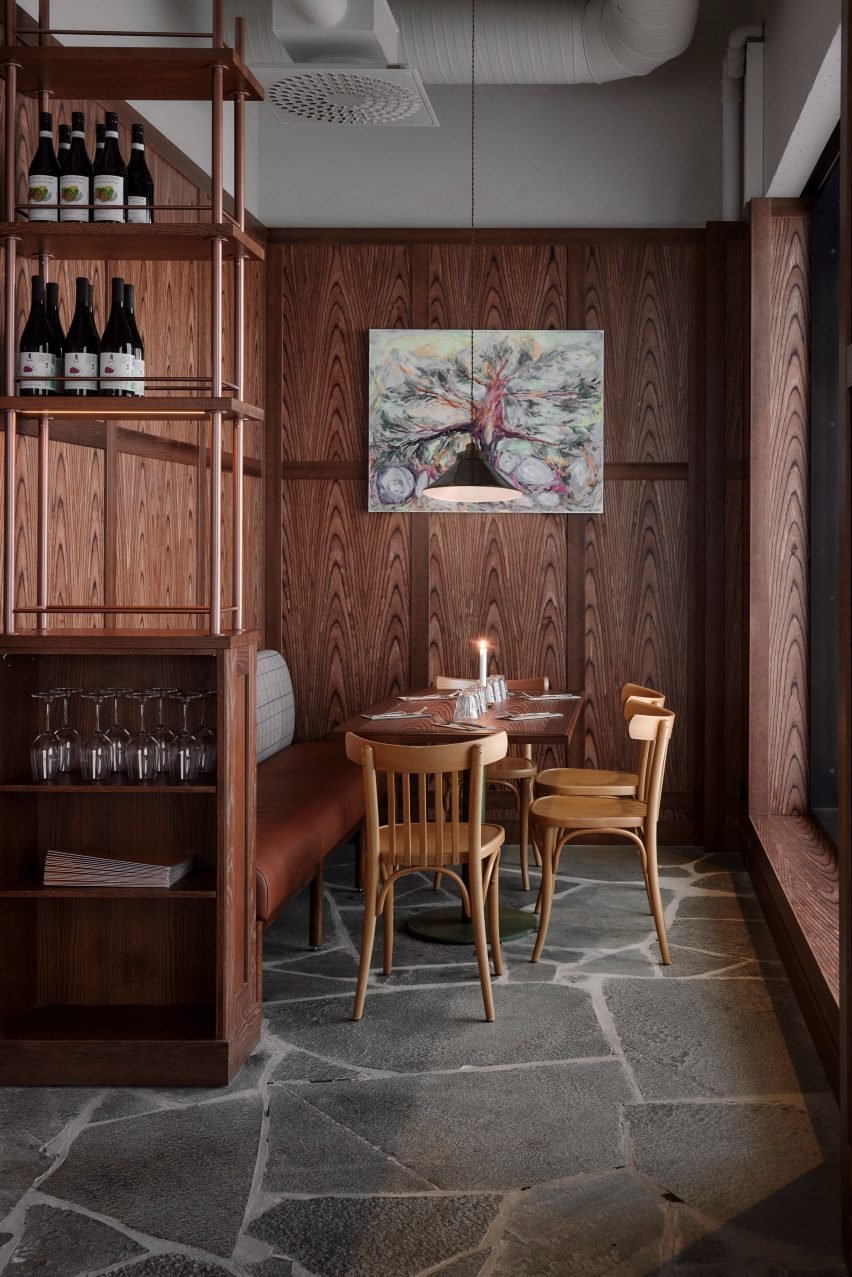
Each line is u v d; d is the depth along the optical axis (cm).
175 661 366
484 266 660
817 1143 301
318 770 548
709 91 654
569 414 654
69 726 367
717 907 525
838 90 446
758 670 607
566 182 661
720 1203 271
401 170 668
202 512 567
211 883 352
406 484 662
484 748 387
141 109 493
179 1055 339
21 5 390
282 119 540
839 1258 249
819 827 575
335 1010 399
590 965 444
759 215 598
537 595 662
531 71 594
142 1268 247
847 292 258
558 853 452
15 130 353
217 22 361
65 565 423
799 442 604
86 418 380
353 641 671
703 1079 340
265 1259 250
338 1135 306
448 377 659
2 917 350
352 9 493
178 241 358
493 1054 359
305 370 667
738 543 645
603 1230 260
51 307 373
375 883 392
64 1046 341
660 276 652
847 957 256
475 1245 254
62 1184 282
